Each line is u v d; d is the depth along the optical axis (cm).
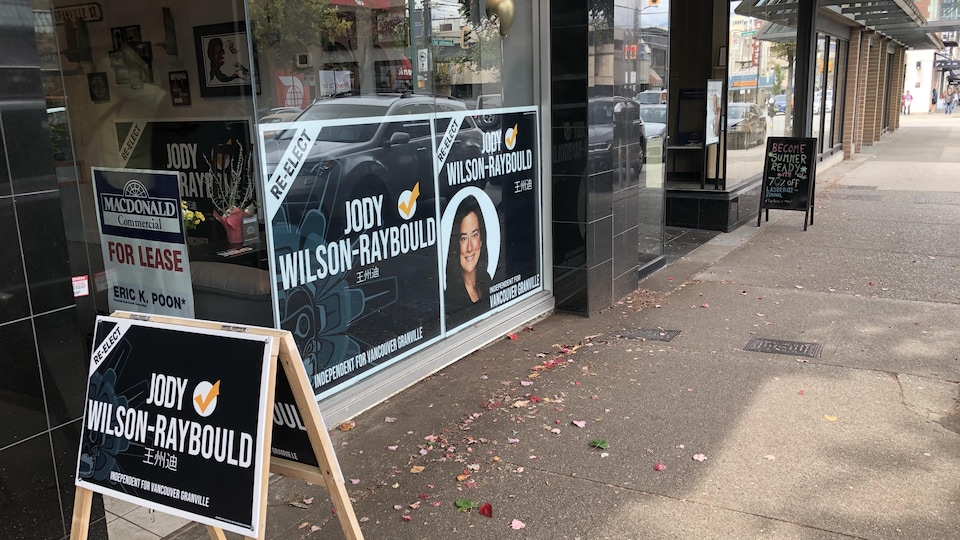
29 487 249
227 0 354
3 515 244
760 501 319
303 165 387
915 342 515
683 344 529
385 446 385
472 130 521
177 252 376
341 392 421
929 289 650
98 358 235
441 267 502
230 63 360
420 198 475
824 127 1666
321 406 403
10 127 235
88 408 236
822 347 511
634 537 297
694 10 989
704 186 974
